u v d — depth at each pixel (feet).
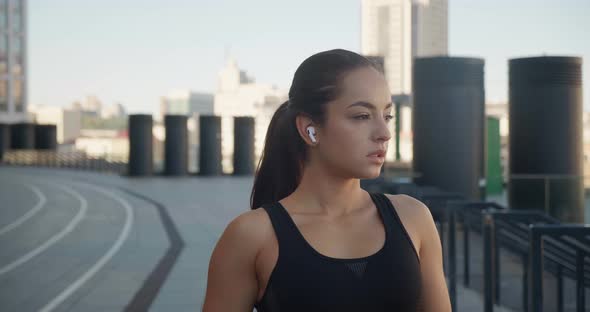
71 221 55.67
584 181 34.73
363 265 4.71
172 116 114.93
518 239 25.64
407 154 47.98
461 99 45.01
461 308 22.22
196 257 35.91
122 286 28.89
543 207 35.45
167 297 26.16
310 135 4.94
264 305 4.87
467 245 25.21
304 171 5.08
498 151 40.34
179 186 93.71
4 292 28.32
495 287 22.16
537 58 37.93
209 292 5.01
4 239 45.42
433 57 45.34
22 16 286.66
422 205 5.22
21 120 287.07
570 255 18.63
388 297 4.70
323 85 4.84
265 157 5.42
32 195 83.61
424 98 45.75
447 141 45.09
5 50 279.28
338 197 4.97
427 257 5.13
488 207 23.48
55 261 35.99
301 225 4.86
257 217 4.88
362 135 4.79
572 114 37.70
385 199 5.09
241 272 4.85
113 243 42.32
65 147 280.92
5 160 174.40
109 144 277.85
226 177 113.39
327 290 4.64
